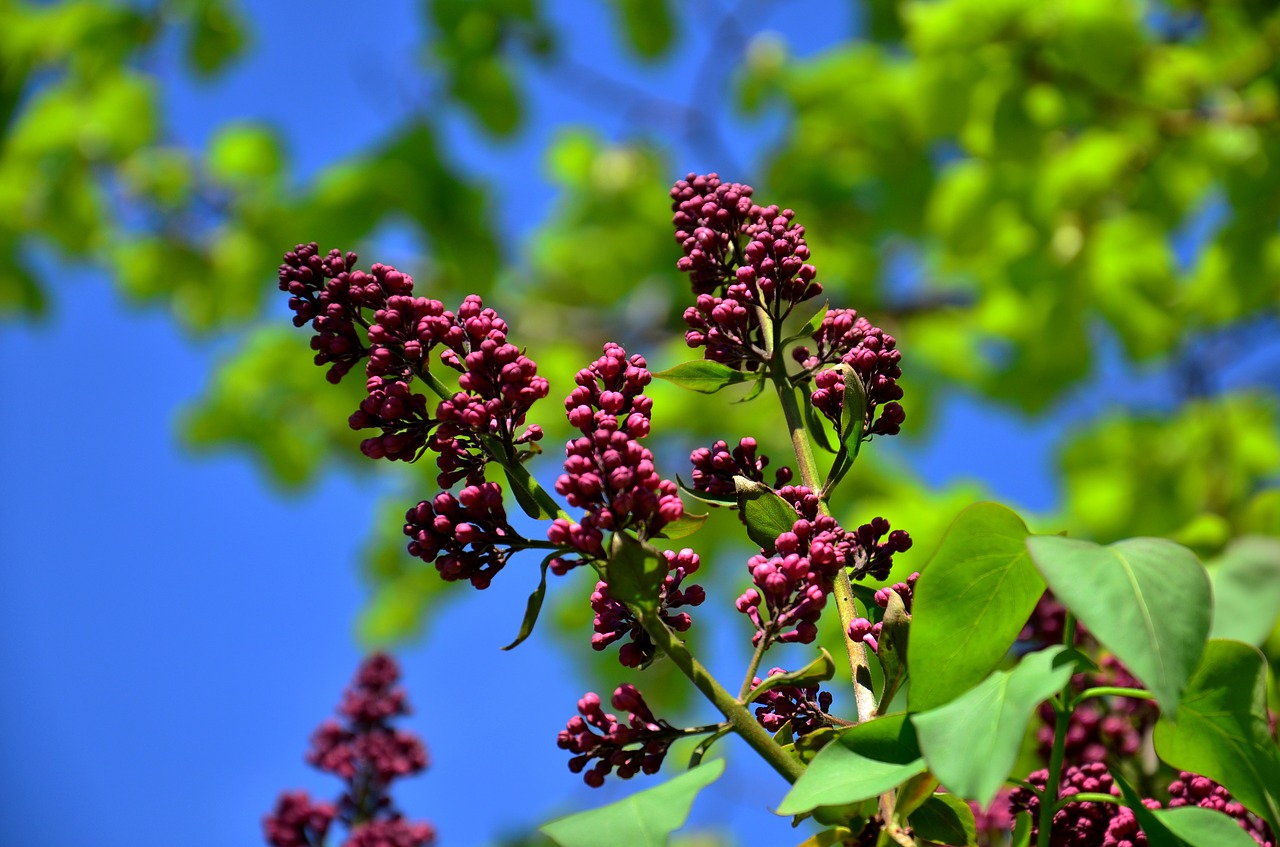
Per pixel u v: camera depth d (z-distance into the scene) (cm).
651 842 103
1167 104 562
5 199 734
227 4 765
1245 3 580
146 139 737
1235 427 608
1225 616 158
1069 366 621
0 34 748
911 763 115
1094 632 102
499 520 139
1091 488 617
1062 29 520
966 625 121
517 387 139
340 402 764
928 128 557
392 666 246
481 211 694
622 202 789
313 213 674
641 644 137
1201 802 158
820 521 146
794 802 113
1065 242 588
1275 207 556
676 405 667
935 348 686
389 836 221
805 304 710
